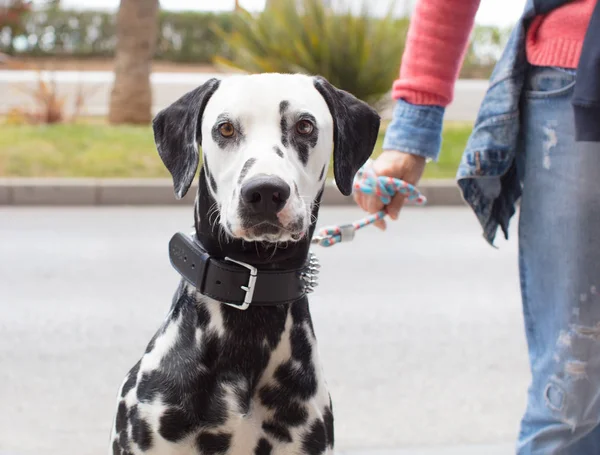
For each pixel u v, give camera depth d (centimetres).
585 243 221
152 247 669
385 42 1160
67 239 691
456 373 429
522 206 238
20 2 2236
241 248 212
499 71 241
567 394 229
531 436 242
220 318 213
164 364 215
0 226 737
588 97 207
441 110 265
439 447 340
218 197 215
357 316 512
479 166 243
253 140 210
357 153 235
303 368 218
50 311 505
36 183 838
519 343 475
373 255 664
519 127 241
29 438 346
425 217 823
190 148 223
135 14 1199
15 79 1634
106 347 451
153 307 518
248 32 1203
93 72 1973
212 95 222
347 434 355
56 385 400
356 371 427
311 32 1148
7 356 434
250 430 213
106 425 360
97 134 1069
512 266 642
